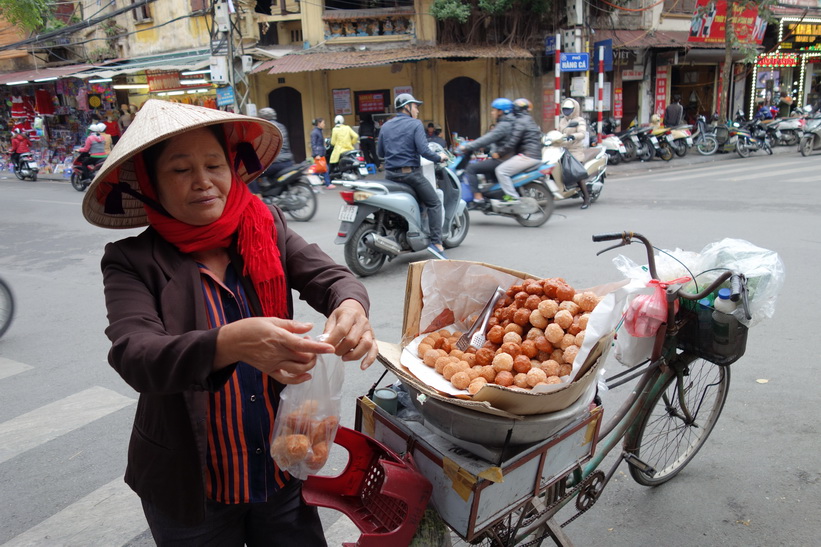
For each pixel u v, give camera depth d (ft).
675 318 7.50
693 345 7.59
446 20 47.83
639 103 59.00
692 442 9.25
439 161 19.60
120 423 11.27
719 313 7.17
